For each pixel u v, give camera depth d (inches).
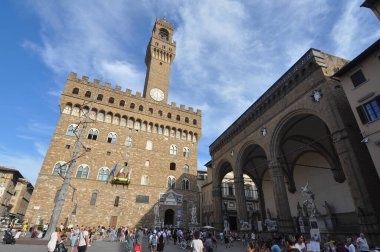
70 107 2154.3
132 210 2053.4
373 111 809.5
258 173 2128.4
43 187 1808.6
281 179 1193.4
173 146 2524.6
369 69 834.2
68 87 2186.3
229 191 2503.7
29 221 1681.8
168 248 1131.3
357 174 805.2
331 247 711.1
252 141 1476.4
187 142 2632.9
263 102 1395.2
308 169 1705.2
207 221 2336.4
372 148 794.2
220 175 1945.1
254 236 1296.8
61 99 2119.8
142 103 2518.5
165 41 2997.0
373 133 797.2
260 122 1419.8
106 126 2251.5
